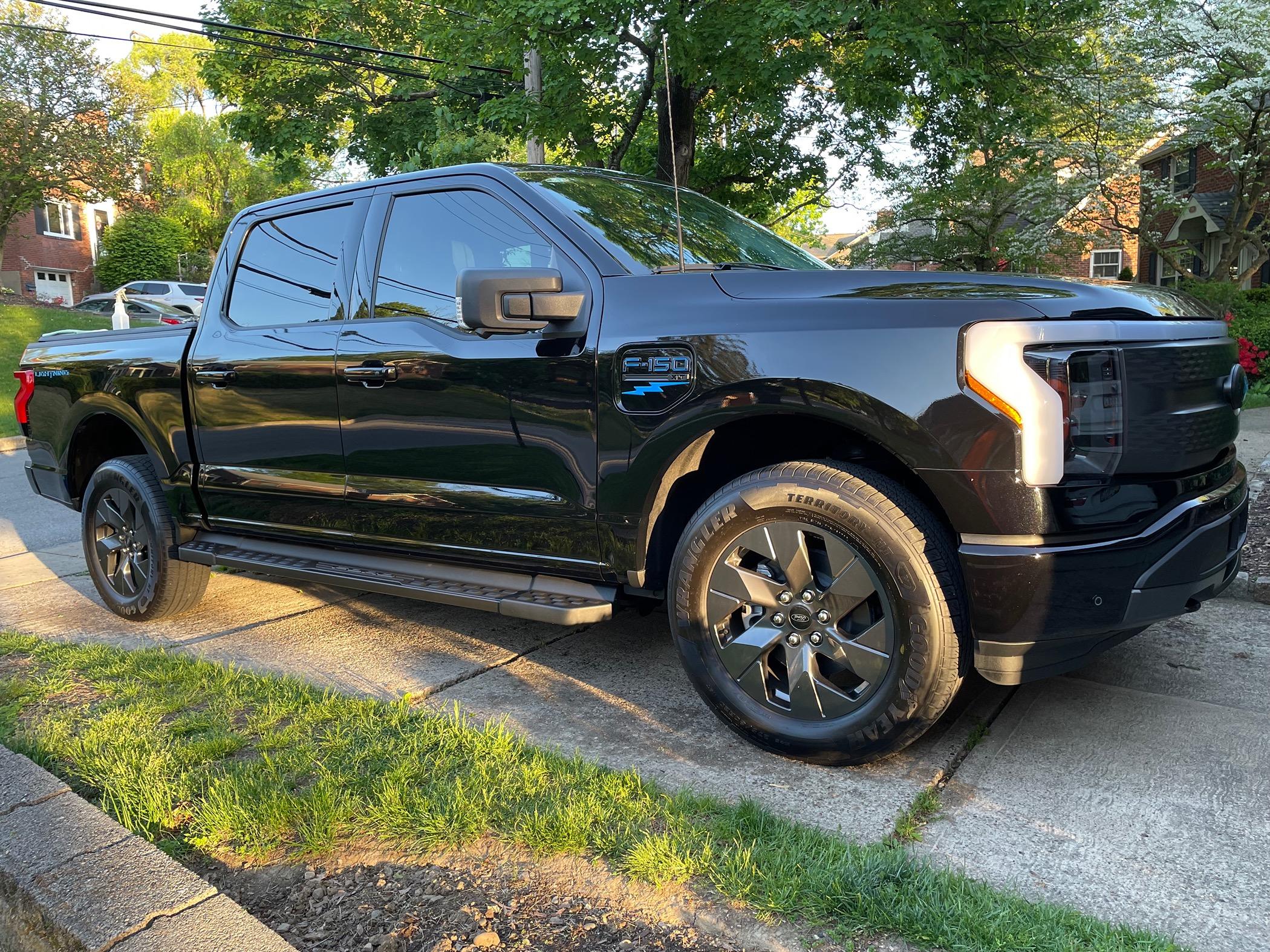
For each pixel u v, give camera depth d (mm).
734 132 16062
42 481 4961
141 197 34844
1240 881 2090
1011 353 2314
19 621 4582
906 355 2414
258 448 3875
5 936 2092
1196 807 2420
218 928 1905
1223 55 15180
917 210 19000
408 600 4738
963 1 12188
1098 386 2381
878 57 10875
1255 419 11156
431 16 13312
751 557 2775
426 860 2248
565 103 11891
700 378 2684
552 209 3162
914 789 2547
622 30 10727
